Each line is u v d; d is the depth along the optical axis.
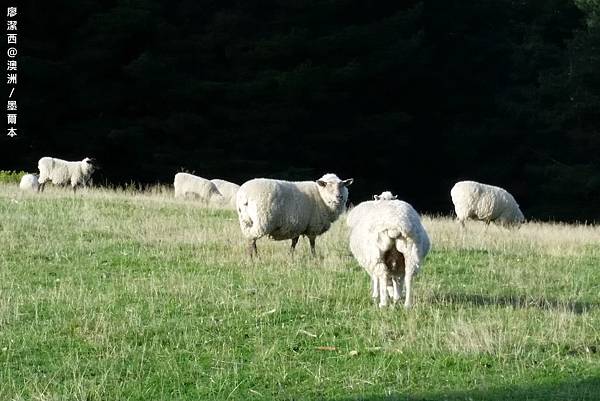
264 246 17.34
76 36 42.84
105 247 16.73
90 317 11.94
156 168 41.50
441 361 10.41
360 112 47.47
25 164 41.31
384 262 12.26
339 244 18.02
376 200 14.48
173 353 10.69
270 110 42.72
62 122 43.41
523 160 47.84
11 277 14.27
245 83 42.53
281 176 41.09
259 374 10.05
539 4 50.03
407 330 11.38
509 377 9.94
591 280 15.59
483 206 21.56
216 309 12.43
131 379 9.90
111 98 42.19
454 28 50.16
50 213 20.03
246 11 47.28
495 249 18.19
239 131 43.31
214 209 22.52
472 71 50.69
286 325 11.75
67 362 10.30
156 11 43.59
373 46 44.59
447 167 49.34
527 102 46.75
